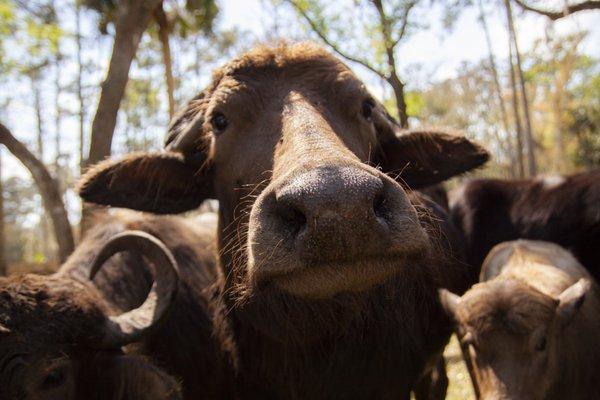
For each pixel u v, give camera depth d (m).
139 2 2.00
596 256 1.50
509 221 1.65
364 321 0.70
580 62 6.54
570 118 6.61
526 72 6.20
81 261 0.91
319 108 0.65
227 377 0.97
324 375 0.77
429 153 0.89
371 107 0.73
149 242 0.79
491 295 1.04
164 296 0.78
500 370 0.97
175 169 0.85
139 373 0.72
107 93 1.97
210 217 1.40
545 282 1.15
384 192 0.46
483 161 0.91
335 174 0.44
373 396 0.81
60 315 0.66
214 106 0.71
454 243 1.29
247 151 0.66
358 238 0.43
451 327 1.16
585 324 1.16
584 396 1.16
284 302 0.66
